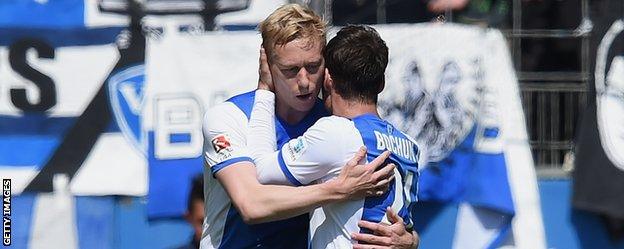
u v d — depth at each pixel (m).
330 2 21.30
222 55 20.98
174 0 20.94
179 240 20.98
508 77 21.08
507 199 21.08
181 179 20.94
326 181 13.16
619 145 21.22
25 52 20.62
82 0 20.78
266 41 13.37
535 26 22.08
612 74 21.34
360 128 13.14
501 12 21.97
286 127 13.97
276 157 13.27
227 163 13.40
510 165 21.11
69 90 20.77
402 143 13.58
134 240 20.95
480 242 21.17
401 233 13.21
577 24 22.05
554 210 21.75
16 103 20.61
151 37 20.88
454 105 20.81
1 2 20.56
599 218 21.81
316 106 14.18
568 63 22.30
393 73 20.72
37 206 20.67
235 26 21.02
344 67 13.25
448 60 20.83
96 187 20.73
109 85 20.81
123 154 20.88
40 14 20.67
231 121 13.63
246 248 14.01
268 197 12.94
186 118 20.89
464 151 20.88
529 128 22.25
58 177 20.72
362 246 13.07
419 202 21.23
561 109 22.28
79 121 20.80
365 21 21.58
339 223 13.21
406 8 21.64
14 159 20.59
